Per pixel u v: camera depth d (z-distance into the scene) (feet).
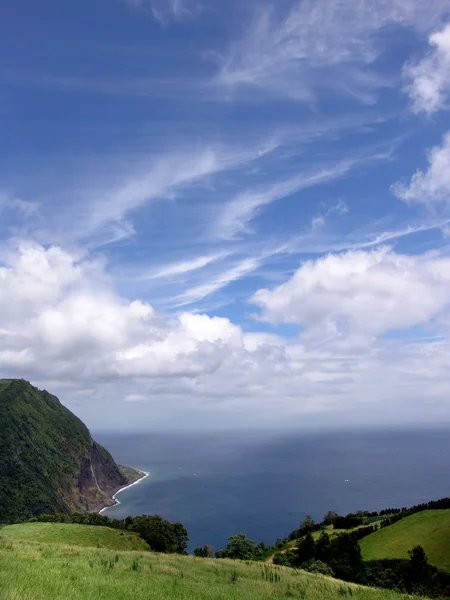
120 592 46.09
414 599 77.77
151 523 248.73
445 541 181.88
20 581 43.09
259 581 76.23
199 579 70.44
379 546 202.18
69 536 159.43
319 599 67.36
